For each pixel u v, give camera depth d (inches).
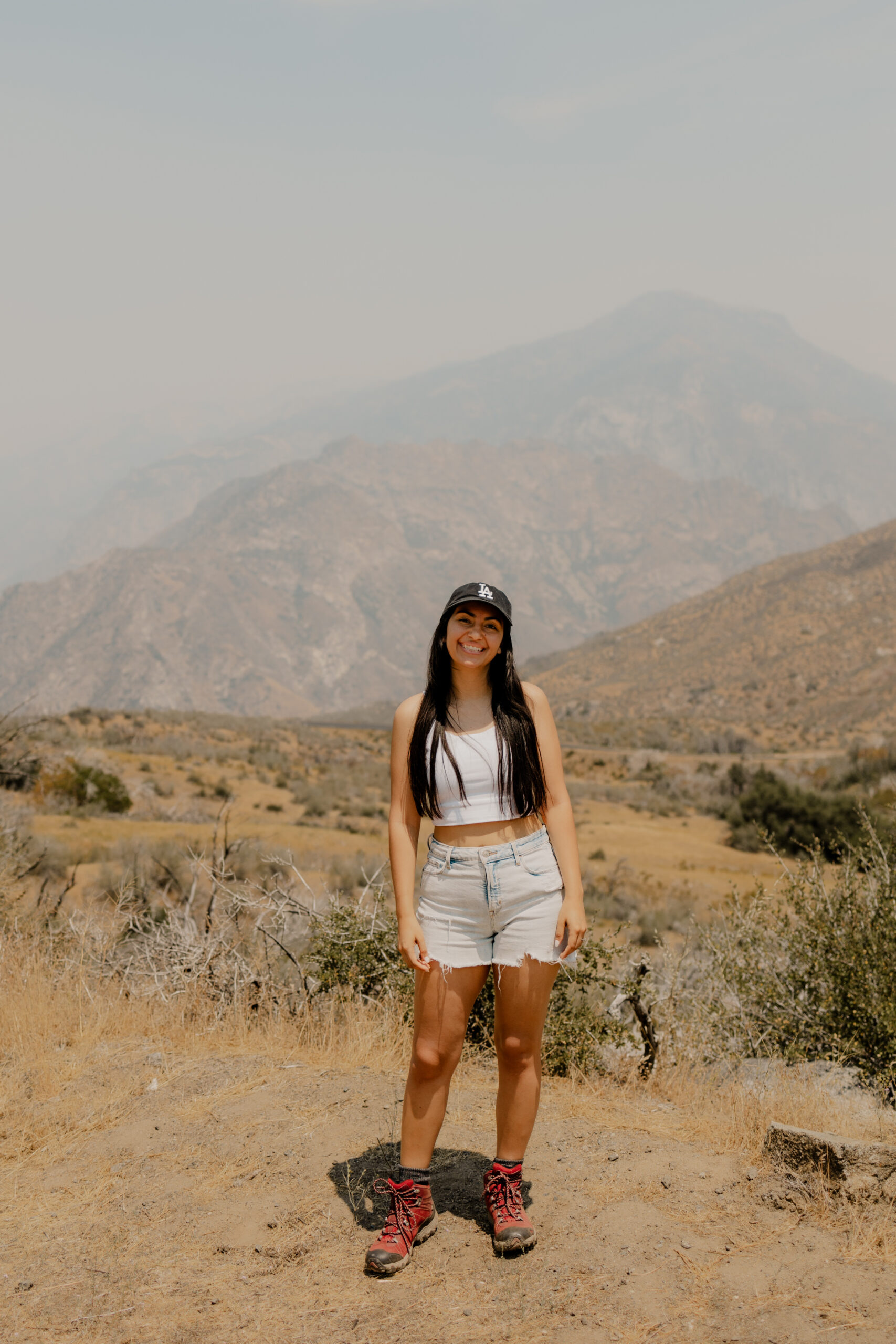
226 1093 161.0
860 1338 94.3
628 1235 115.6
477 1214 123.5
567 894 117.7
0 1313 104.1
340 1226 120.0
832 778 2009.1
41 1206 126.9
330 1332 99.7
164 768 1619.1
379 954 213.9
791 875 244.1
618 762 2866.6
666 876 1109.1
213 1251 115.5
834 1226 116.1
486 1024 199.0
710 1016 227.0
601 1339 96.7
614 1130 149.8
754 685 6973.4
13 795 765.3
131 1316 103.2
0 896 282.5
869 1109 181.3
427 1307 104.0
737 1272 107.1
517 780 115.6
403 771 119.8
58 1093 162.6
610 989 220.7
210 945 219.3
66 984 210.8
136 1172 134.7
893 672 6131.9
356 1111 152.0
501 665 118.7
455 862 116.4
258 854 655.1
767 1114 157.4
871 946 219.6
